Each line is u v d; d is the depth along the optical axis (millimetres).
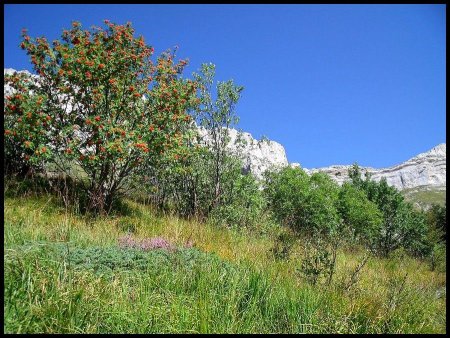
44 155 10797
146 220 10656
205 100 15047
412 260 16281
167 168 12711
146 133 11672
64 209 10055
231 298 4910
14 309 3748
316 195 19016
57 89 12438
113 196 11844
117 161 11102
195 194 14016
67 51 12078
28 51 12344
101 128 11008
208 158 15031
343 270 8859
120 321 4129
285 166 20672
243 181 15312
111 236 7965
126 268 5602
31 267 4406
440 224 28516
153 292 4848
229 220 12906
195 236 9164
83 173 14281
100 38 12422
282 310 5297
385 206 28188
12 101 11109
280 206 18484
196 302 4770
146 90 12156
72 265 5012
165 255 6457
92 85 11906
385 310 6141
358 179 33750
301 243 9414
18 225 7574
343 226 10953
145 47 12656
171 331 4168
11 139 11391
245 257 7551
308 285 6562
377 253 17703
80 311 4051
